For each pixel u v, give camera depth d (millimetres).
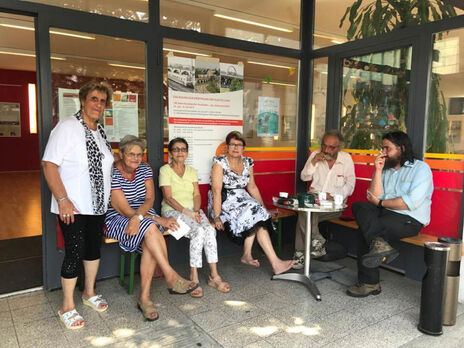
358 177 4047
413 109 3449
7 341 2365
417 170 3031
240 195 3506
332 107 4195
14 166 11609
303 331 2518
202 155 3820
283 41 4219
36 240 4539
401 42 3506
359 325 2609
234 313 2758
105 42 3203
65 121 2541
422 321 2521
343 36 4020
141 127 3451
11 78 11266
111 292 3096
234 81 3945
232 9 3822
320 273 3496
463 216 3021
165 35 3439
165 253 2740
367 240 2945
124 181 2920
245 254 3629
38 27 2877
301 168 4488
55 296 3006
